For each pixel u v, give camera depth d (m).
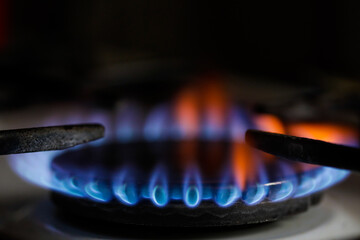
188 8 0.37
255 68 0.37
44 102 0.28
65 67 0.31
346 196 0.19
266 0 0.38
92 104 0.27
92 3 0.35
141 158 0.19
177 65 0.34
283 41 0.38
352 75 0.36
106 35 0.36
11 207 0.18
